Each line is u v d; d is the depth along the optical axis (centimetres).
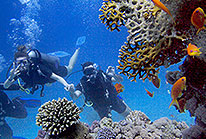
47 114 223
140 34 203
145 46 205
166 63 216
